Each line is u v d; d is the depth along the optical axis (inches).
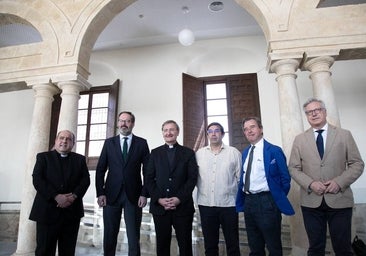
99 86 371.9
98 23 219.6
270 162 116.4
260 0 186.2
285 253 203.5
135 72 360.8
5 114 364.2
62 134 141.0
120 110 348.8
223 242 211.9
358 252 166.2
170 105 340.8
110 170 149.6
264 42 344.8
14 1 231.1
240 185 124.4
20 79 215.3
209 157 137.1
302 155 115.4
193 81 347.9
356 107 292.0
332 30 174.7
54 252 131.8
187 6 299.3
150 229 254.8
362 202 261.4
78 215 137.5
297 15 179.5
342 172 108.6
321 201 106.6
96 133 358.3
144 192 141.7
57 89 216.1
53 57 211.5
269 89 333.4
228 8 303.4
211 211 129.0
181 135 328.2
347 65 304.7
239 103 339.6
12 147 351.3
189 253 124.3
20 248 180.4
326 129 114.9
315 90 171.2
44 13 223.0
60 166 136.1
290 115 166.6
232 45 349.4
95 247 259.1
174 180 130.9
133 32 342.0
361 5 176.9
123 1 215.8
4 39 299.1
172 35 348.2
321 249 106.3
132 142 153.6
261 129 125.8
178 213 126.6
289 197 158.2
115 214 144.3
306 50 172.7
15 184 338.0
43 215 125.9
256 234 118.0
